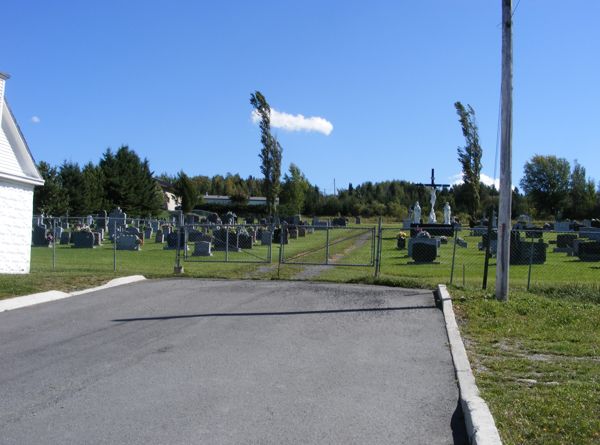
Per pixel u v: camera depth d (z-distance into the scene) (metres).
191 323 10.39
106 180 72.62
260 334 9.54
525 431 5.13
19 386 6.74
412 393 6.58
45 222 47.97
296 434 5.33
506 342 9.20
